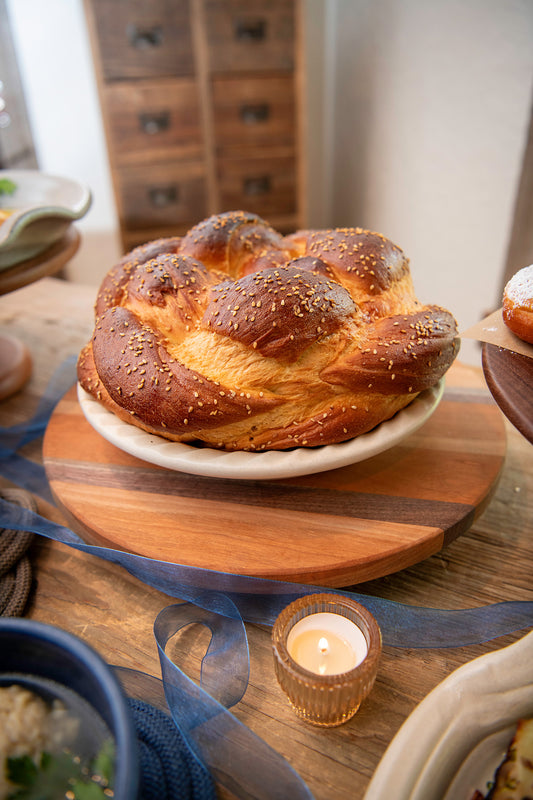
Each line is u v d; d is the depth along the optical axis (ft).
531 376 1.29
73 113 5.13
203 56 4.22
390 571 1.38
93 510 1.51
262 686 1.23
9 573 1.49
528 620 1.27
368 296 1.59
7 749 0.90
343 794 1.05
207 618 1.33
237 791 1.05
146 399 1.46
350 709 1.12
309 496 1.53
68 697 0.94
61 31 4.73
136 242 4.89
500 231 3.37
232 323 1.44
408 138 4.16
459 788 1.00
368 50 4.53
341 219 5.87
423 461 1.64
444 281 4.12
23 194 2.61
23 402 2.25
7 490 1.73
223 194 4.80
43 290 3.21
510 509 1.63
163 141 4.49
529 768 0.98
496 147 3.25
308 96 5.63
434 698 1.06
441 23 3.47
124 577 1.49
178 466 1.44
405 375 1.49
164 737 1.10
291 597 1.35
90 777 0.87
